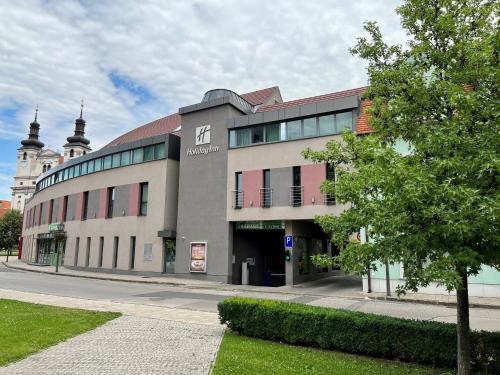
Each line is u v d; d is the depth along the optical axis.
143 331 9.34
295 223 23.23
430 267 4.82
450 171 5.00
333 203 21.22
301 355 7.13
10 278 25.75
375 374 6.10
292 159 22.88
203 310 13.23
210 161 26.03
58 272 31.45
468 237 4.72
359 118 20.50
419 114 6.32
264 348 7.64
